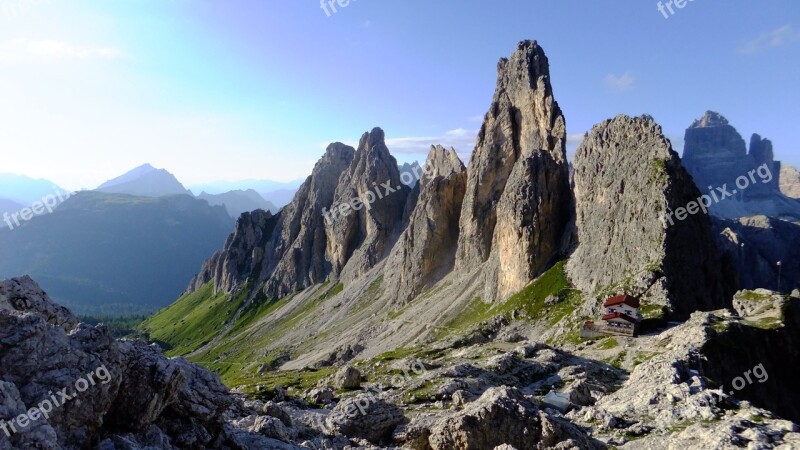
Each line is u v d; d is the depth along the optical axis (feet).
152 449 74.90
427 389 232.73
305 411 213.87
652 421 141.69
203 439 90.17
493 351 335.47
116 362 80.64
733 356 253.65
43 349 75.15
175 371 86.07
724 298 447.01
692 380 165.99
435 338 611.47
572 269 564.71
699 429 119.85
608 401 173.37
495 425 112.78
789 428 114.62
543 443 108.47
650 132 549.95
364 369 349.20
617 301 368.89
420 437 126.52
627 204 515.09
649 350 289.74
